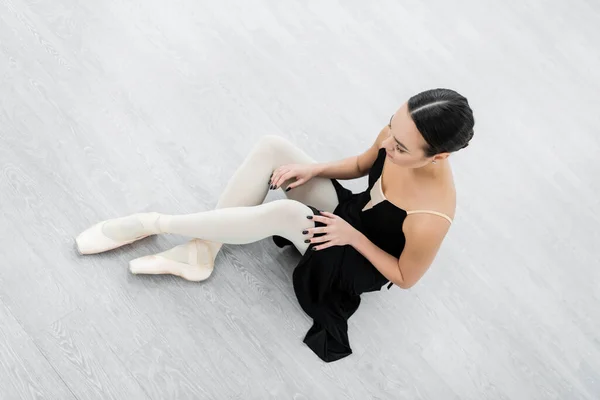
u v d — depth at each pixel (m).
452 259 2.19
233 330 1.87
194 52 2.40
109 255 1.89
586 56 2.92
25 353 1.71
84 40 2.28
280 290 1.97
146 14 2.41
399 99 2.56
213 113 2.28
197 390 1.77
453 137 1.20
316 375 1.86
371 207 1.58
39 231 1.88
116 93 2.21
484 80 2.72
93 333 1.77
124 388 1.72
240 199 1.75
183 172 2.12
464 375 1.97
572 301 2.21
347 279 1.68
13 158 1.98
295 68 2.50
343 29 2.68
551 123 2.66
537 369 2.04
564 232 2.37
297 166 1.73
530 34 2.92
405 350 1.97
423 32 2.78
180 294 1.89
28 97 2.10
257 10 2.59
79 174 2.01
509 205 2.38
